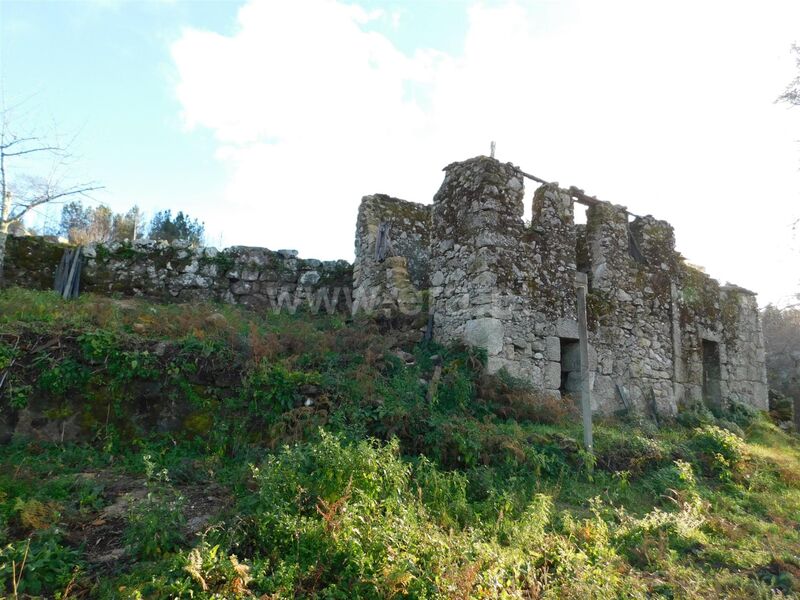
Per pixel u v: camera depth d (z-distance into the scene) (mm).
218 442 6867
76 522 4793
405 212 14312
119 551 4406
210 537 4270
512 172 10438
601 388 11031
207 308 10000
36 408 6590
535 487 6777
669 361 12570
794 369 22328
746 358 15344
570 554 4844
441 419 7582
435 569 4047
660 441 9188
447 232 10711
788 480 8781
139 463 6297
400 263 11258
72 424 6648
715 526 6355
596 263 12148
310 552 4113
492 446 7309
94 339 6996
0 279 10531
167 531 4375
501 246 9859
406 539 4309
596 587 4375
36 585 3768
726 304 15195
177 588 3516
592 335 11156
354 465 5047
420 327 10500
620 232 12375
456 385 8570
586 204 12461
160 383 7105
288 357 8297
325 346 8992
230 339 8031
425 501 5680
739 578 4883
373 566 4004
